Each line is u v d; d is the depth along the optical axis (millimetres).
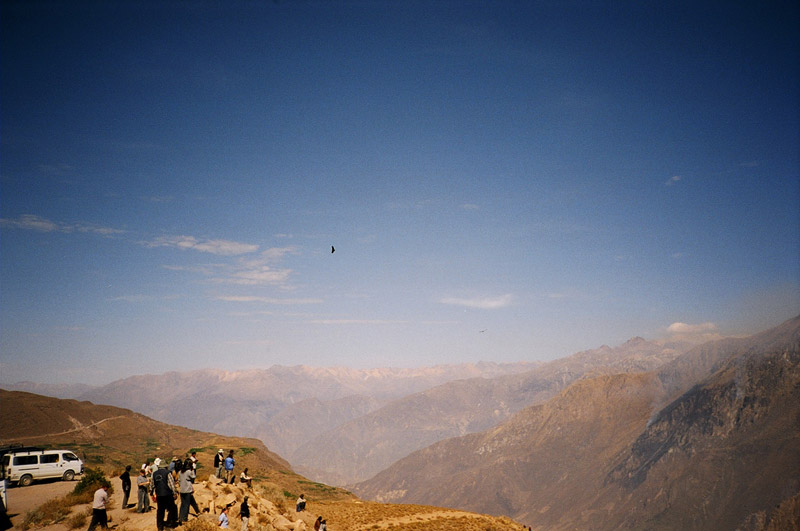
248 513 27469
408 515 63438
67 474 39719
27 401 121062
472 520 63125
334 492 86625
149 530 24203
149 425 126125
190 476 25734
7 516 27531
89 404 133125
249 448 102250
